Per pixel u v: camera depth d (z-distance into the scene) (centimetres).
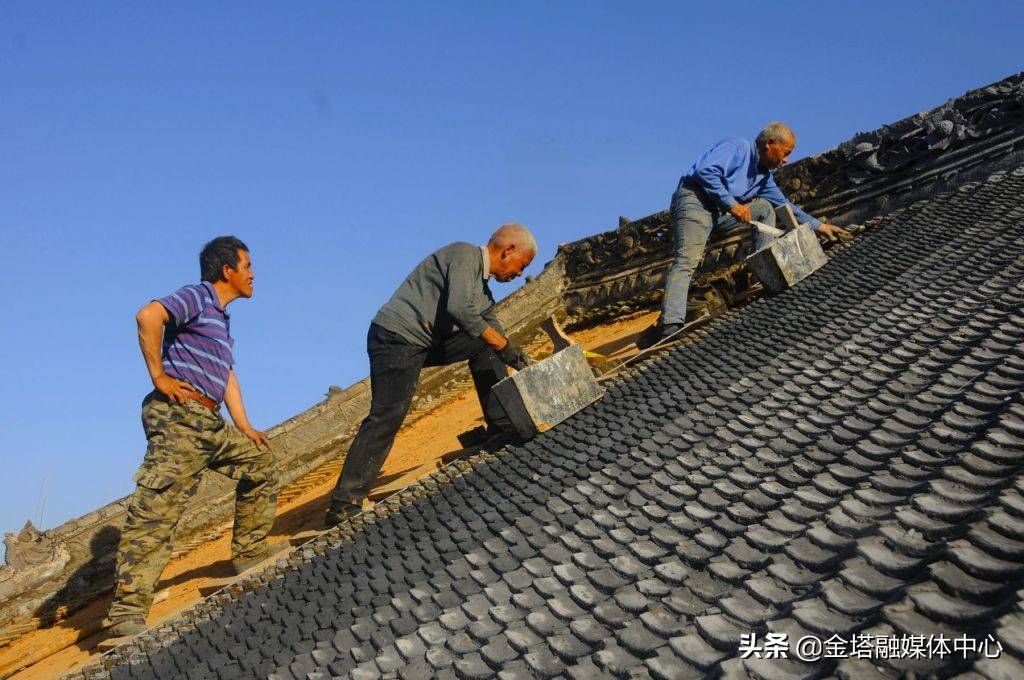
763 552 350
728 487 421
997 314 517
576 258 1284
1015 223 650
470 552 466
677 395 575
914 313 570
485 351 675
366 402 1111
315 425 1077
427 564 471
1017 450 353
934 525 310
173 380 598
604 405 621
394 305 640
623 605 349
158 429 600
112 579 886
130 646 540
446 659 365
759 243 780
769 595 312
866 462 394
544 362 612
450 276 625
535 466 552
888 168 866
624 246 1208
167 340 617
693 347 671
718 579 343
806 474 405
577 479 505
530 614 370
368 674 371
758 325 661
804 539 342
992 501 307
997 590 256
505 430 661
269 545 666
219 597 564
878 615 262
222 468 642
